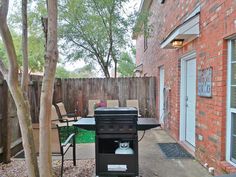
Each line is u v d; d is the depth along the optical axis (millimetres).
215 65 4074
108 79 10266
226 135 3854
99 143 3977
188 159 5098
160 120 9156
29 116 2934
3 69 2832
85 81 10273
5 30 2643
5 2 2615
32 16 9961
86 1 9758
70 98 10273
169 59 7453
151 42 11102
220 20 3867
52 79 2682
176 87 6574
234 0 3408
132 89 10234
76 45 11000
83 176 4113
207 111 4445
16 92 2814
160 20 8898
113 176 3924
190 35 4988
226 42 3797
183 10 5902
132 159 3889
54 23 2609
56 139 4133
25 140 2893
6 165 4672
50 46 2629
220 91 3887
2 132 4762
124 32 10336
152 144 6383
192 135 5902
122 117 3834
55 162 4914
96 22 10250
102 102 9500
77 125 4055
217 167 3980
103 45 10797
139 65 15594
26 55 3059
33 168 2916
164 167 4609
